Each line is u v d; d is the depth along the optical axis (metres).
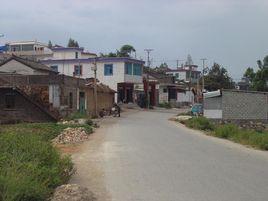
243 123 42.81
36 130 28.08
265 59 73.50
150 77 86.38
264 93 44.41
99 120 45.56
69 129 28.05
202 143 23.92
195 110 55.44
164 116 54.97
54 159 12.55
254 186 12.14
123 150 20.45
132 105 73.06
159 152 19.70
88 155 18.77
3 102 41.06
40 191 9.45
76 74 74.19
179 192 11.40
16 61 57.16
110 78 72.25
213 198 10.70
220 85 101.81
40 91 44.00
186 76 117.12
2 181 8.86
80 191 10.29
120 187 12.09
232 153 19.61
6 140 12.52
